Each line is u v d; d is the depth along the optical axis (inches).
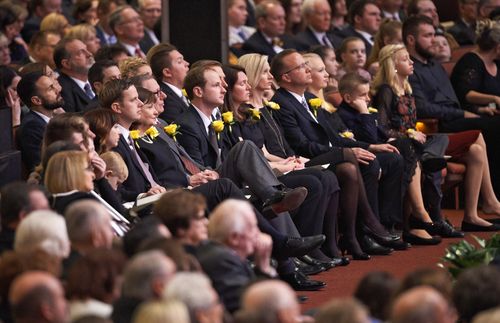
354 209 703.1
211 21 812.0
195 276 370.3
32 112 676.1
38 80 673.6
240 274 464.1
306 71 752.3
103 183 573.6
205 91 693.9
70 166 526.3
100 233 459.5
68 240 457.1
